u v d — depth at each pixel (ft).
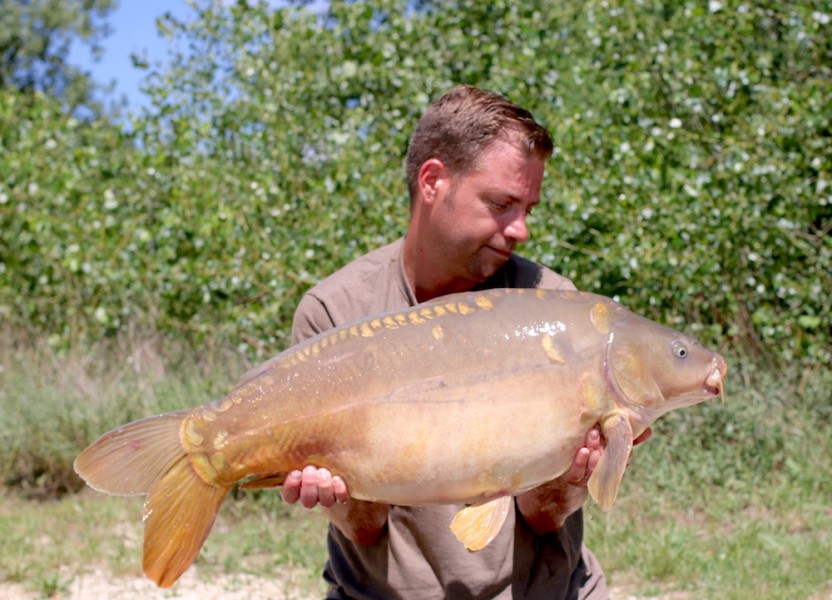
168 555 7.83
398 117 29.27
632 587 18.53
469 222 8.96
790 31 27.48
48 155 32.99
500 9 31.96
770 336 25.22
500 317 8.16
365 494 8.08
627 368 8.09
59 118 35.86
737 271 25.45
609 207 24.88
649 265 24.57
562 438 8.03
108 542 22.07
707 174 24.86
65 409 27.35
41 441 26.84
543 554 9.30
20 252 32.12
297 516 23.45
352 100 30.89
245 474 8.03
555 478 8.49
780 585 18.02
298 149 30.01
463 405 7.92
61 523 23.53
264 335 26.89
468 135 8.88
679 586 18.29
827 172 25.61
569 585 9.49
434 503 8.08
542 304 8.27
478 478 7.95
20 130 34.04
